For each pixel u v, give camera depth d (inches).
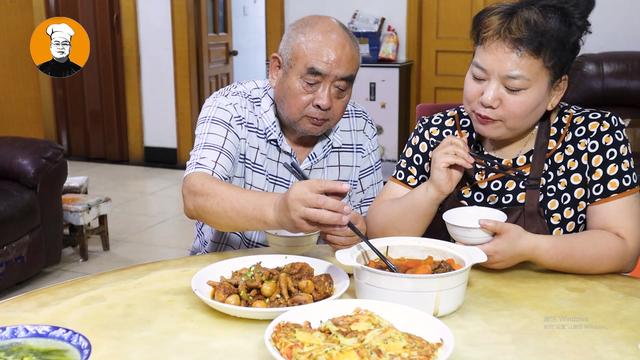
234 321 49.4
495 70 54.5
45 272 145.2
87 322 48.9
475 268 59.6
